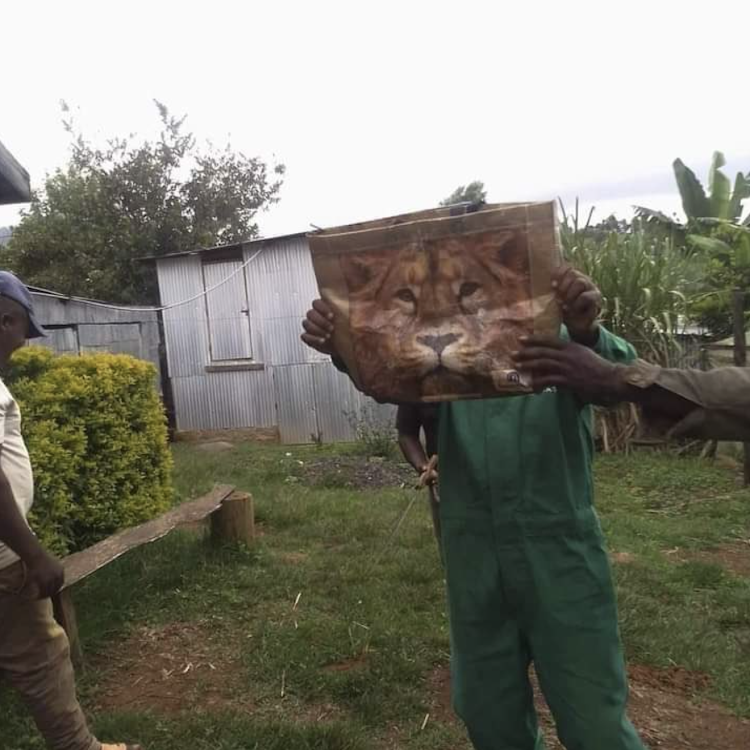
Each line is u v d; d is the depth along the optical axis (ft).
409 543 19.48
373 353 6.57
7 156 11.21
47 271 57.26
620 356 6.82
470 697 7.67
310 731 10.82
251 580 16.79
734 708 11.88
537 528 7.11
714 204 46.68
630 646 13.74
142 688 12.50
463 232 6.11
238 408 44.57
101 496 17.81
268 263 43.19
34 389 16.55
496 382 6.11
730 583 17.07
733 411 5.24
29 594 8.87
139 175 58.95
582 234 33.94
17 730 11.14
